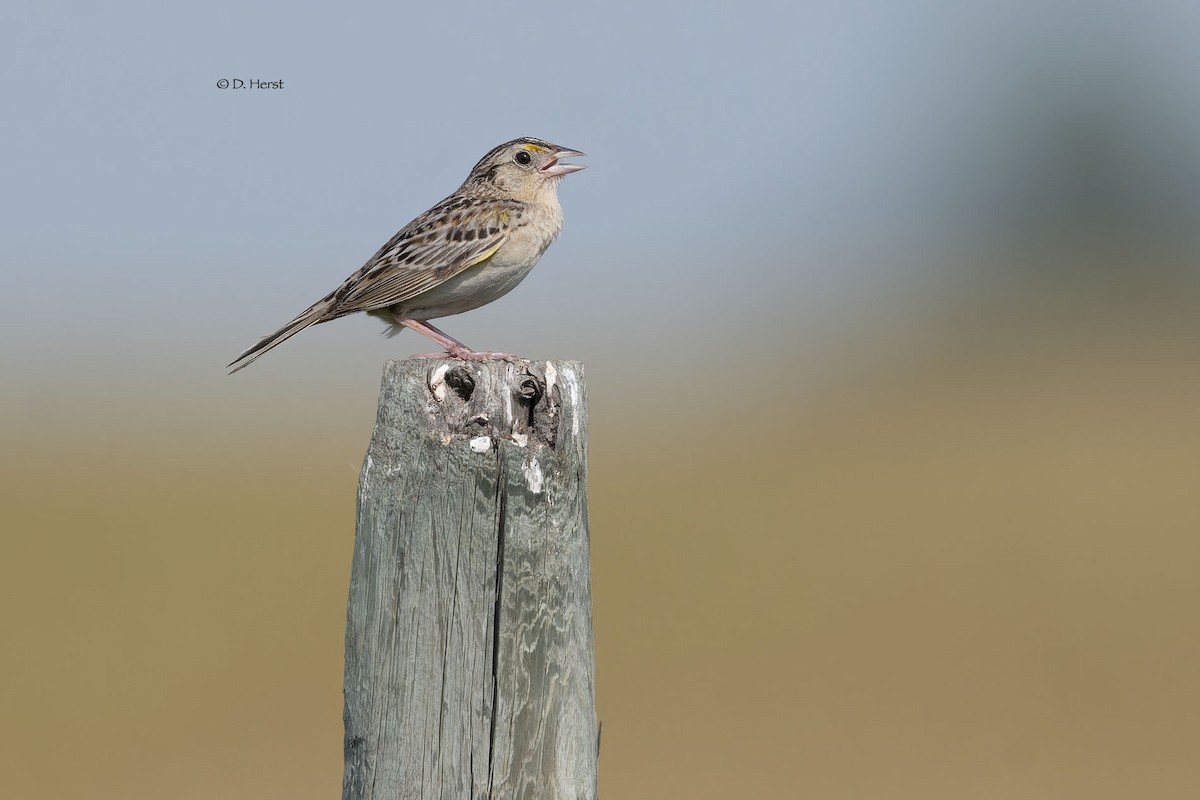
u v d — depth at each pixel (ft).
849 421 93.45
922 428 90.17
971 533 63.93
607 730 43.37
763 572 58.29
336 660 48.73
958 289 128.88
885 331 117.08
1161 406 93.86
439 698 16.61
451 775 16.61
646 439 90.79
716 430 92.99
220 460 88.17
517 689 16.61
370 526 16.88
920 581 56.34
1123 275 138.72
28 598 55.21
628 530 64.85
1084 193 160.04
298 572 59.16
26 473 81.97
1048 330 118.52
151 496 76.13
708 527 65.10
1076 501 69.41
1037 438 85.87
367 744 16.79
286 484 80.12
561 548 16.83
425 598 16.69
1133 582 55.88
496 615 16.57
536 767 16.67
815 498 70.90
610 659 48.39
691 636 50.31
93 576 58.59
